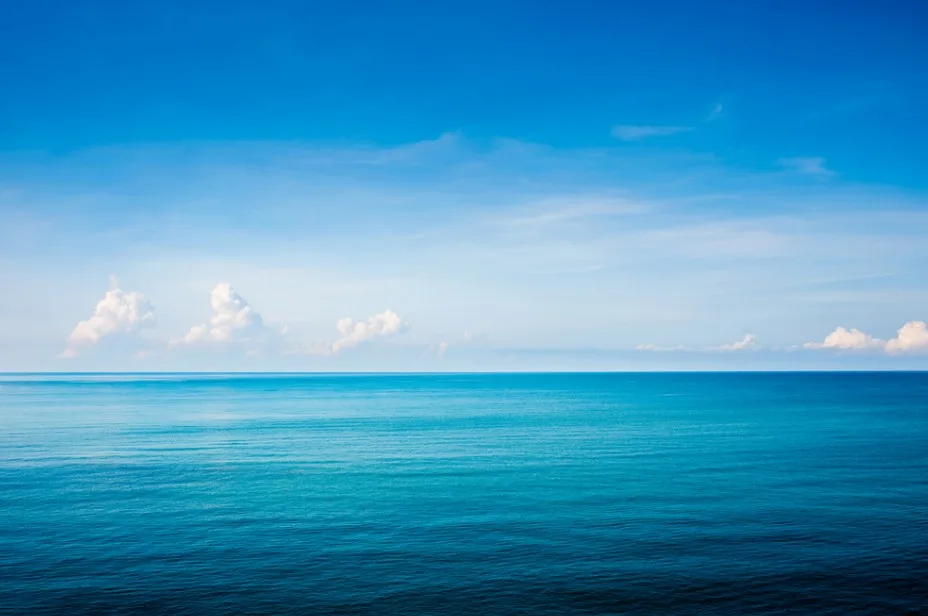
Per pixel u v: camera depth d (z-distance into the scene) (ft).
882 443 209.67
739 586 78.89
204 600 74.84
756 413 347.77
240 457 181.27
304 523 106.42
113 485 138.10
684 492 129.39
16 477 147.84
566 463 168.25
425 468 160.97
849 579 81.00
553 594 76.54
